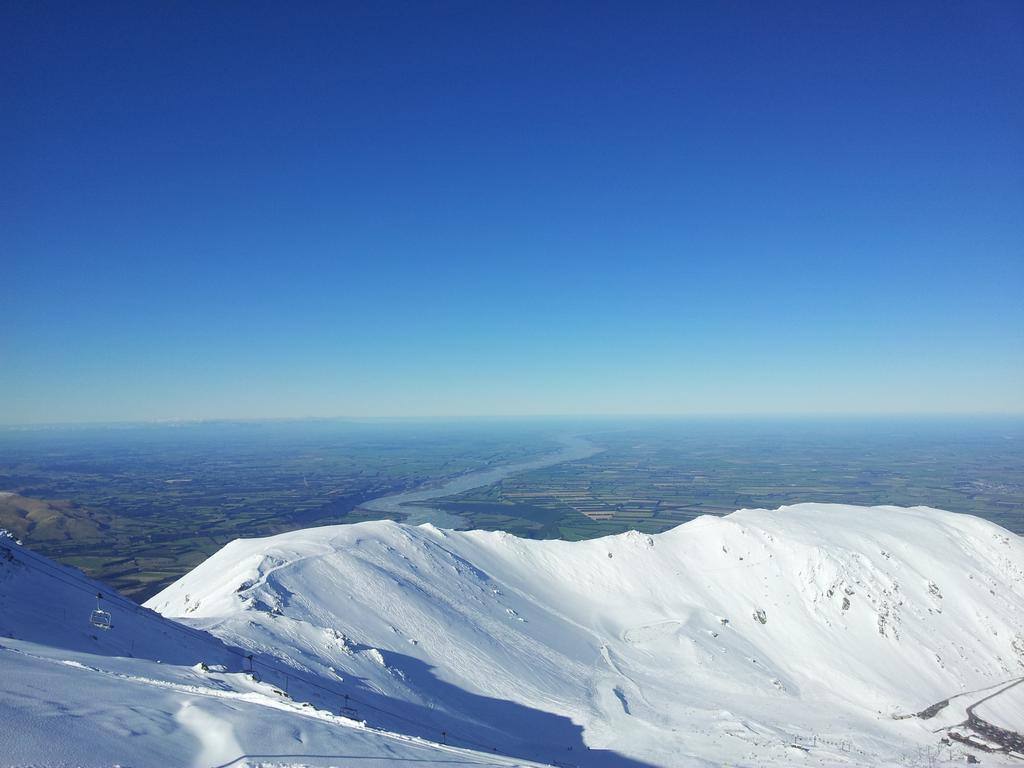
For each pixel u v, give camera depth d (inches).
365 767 631.8
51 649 893.8
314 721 769.6
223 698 796.0
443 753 823.7
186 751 550.0
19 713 507.5
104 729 532.1
